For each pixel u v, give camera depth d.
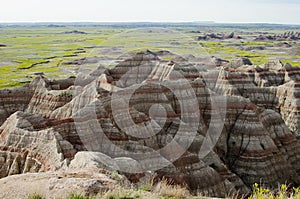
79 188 15.27
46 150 28.50
